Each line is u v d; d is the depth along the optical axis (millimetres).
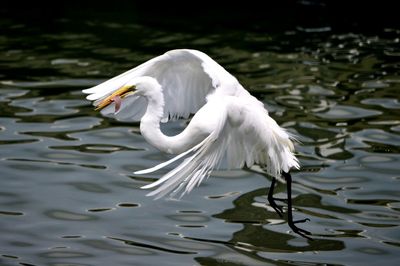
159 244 10180
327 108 15117
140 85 9758
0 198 11398
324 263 9664
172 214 11164
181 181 8930
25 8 22500
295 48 18938
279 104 15242
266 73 17062
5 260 9539
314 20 21547
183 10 22672
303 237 10438
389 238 10359
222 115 9172
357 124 14359
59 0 23406
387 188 11906
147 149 13469
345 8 22719
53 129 14117
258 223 10898
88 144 13539
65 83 16328
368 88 16203
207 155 9211
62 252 9844
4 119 14422
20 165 12555
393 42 19438
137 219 10945
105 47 18828
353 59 18109
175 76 10656
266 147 9922
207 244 10203
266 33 20234
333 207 11344
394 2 22531
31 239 10195
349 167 12664
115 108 9664
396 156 13023
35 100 15430
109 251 9930
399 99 15578
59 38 19578
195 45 19000
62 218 10875
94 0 23438
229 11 22594
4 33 19922
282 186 12156
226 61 17844
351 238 10383
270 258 9805
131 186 12031
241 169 12906
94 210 11188
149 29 20516
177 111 11047
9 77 16641
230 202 11602
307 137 13758
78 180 12148
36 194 11602
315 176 12414
